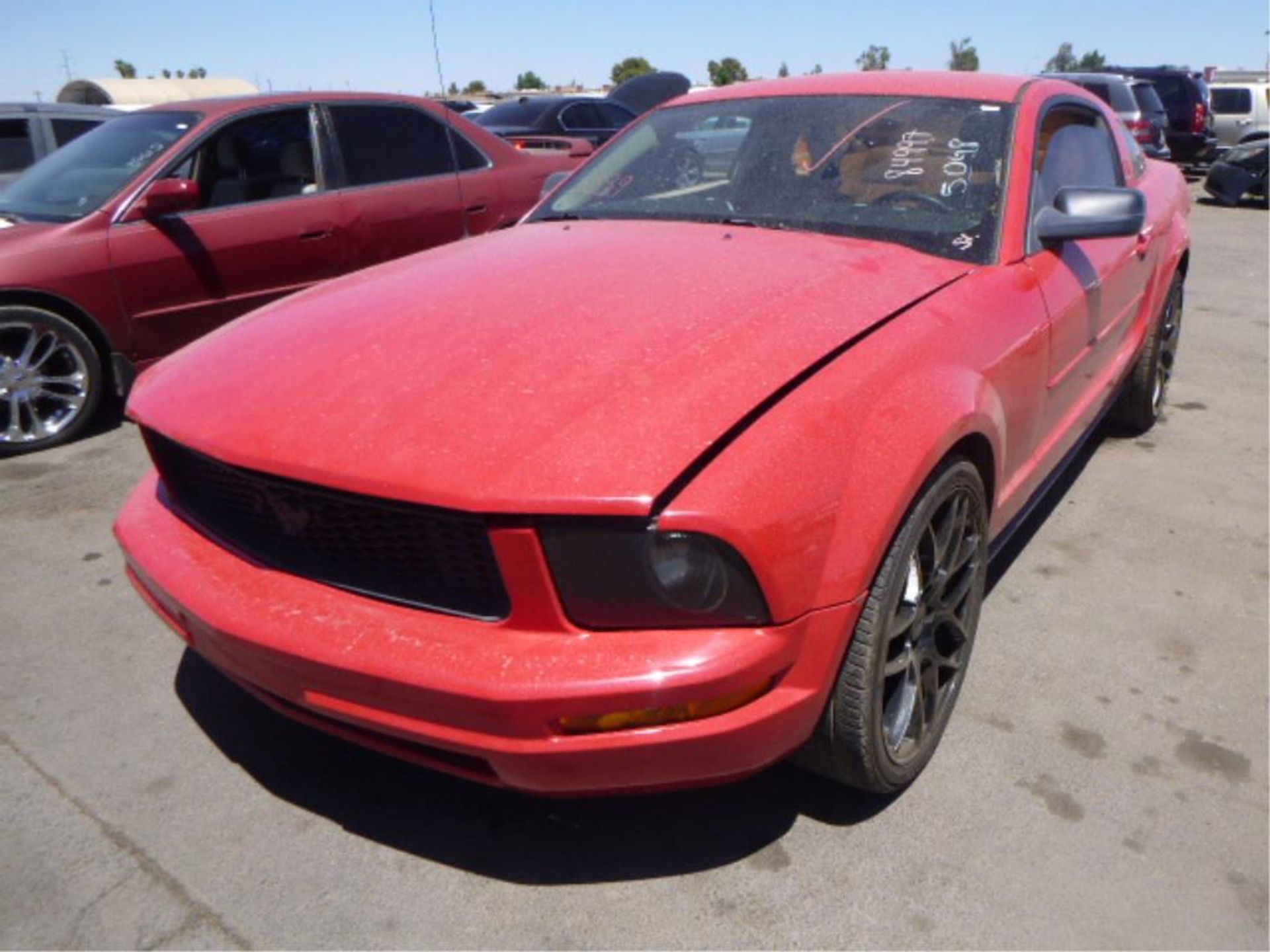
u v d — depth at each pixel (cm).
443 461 188
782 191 312
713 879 221
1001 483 269
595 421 192
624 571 180
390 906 214
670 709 183
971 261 280
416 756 203
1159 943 204
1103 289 341
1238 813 238
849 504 200
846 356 222
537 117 1227
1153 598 335
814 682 199
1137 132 1306
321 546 206
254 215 522
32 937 206
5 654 306
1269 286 870
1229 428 502
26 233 471
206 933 208
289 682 202
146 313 493
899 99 330
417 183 591
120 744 265
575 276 257
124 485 438
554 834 234
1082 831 233
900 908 212
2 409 468
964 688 285
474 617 192
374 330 235
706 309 231
